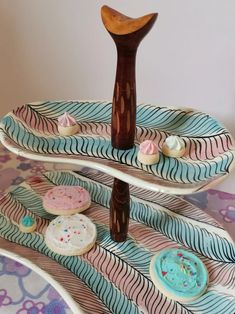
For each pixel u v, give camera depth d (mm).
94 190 914
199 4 769
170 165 604
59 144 649
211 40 804
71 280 687
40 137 663
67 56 950
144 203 877
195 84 875
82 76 973
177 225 817
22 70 1019
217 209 954
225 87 854
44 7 888
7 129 649
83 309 628
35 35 942
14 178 1038
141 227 811
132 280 698
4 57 1007
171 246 768
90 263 728
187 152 632
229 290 673
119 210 727
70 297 641
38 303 728
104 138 663
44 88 1035
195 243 773
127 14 834
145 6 810
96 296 667
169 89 905
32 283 765
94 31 885
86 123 703
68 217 816
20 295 741
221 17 770
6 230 794
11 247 750
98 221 824
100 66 938
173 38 828
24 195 891
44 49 959
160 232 801
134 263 729
